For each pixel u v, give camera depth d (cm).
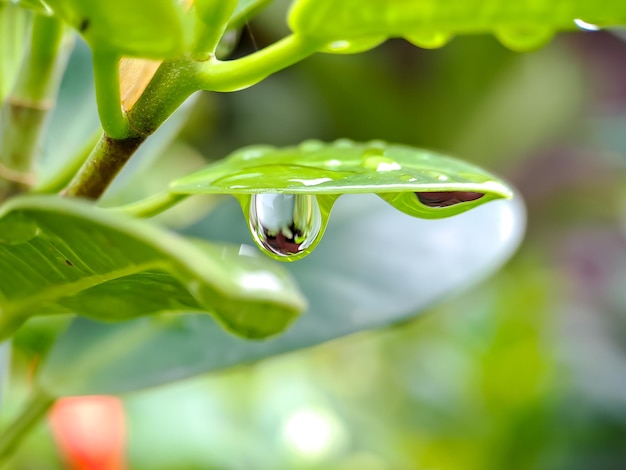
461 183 7
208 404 21
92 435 16
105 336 10
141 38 6
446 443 21
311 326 10
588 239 36
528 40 8
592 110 39
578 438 23
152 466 20
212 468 20
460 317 25
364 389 26
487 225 11
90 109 11
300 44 7
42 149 10
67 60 11
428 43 8
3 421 17
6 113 8
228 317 7
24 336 15
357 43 7
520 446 21
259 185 7
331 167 8
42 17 8
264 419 22
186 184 7
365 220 12
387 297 11
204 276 6
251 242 11
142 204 8
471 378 22
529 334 22
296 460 21
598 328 29
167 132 11
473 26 7
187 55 7
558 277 32
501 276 29
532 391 21
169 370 10
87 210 6
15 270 7
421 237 11
